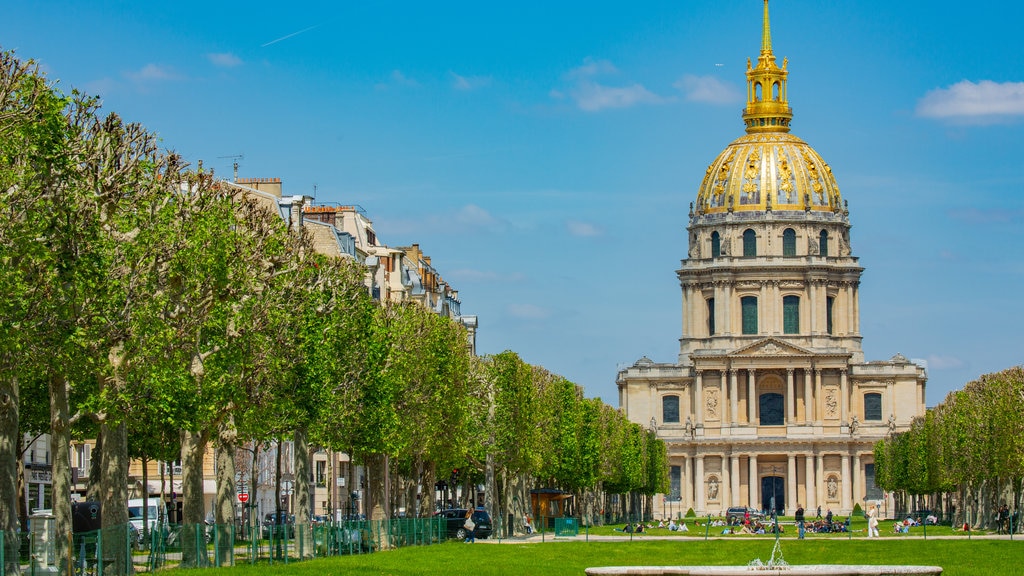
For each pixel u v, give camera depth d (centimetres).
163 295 7475
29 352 6538
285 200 14762
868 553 12175
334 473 16412
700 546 13138
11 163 6469
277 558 8875
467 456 14850
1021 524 16712
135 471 15725
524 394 15188
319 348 8962
